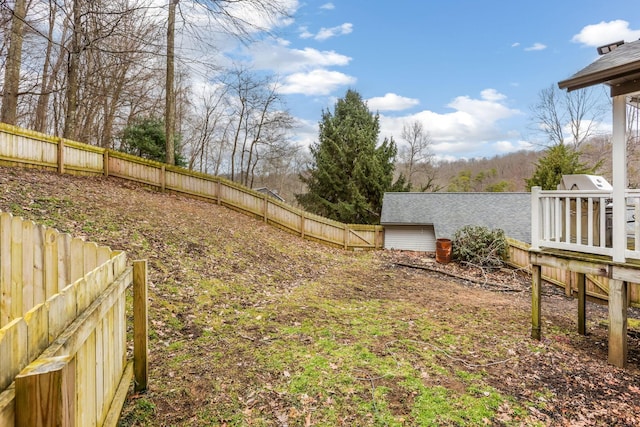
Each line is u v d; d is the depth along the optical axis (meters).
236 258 8.16
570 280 8.42
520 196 15.17
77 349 1.49
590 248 4.50
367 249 14.98
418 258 13.16
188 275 6.23
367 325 5.22
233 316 5.15
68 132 10.12
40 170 8.45
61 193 7.41
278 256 9.78
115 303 2.42
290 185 36.75
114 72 13.32
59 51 11.67
